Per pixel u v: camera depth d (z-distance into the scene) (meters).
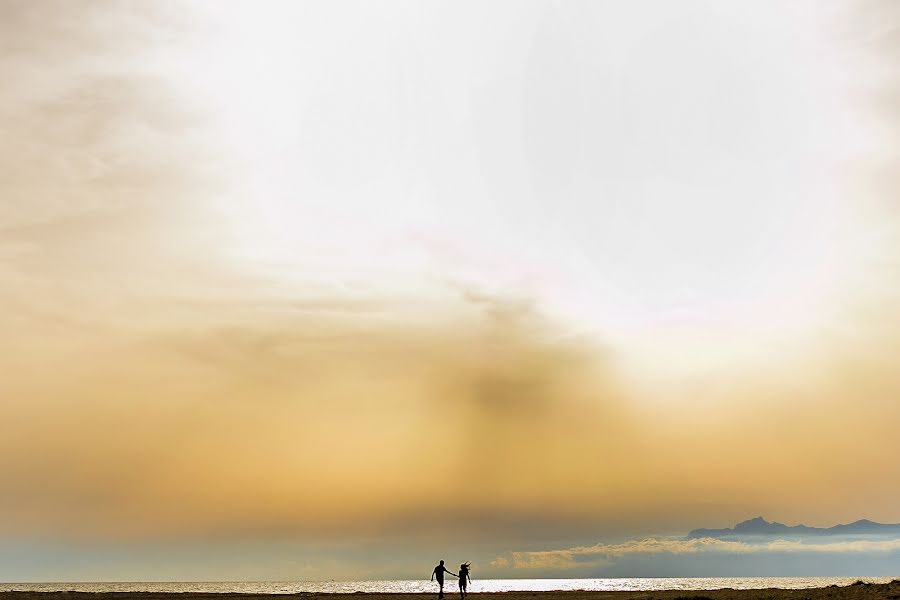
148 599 79.06
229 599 76.81
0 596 83.06
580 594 80.12
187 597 81.50
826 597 52.28
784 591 65.31
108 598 81.38
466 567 63.75
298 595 83.94
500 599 71.62
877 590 55.84
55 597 82.69
